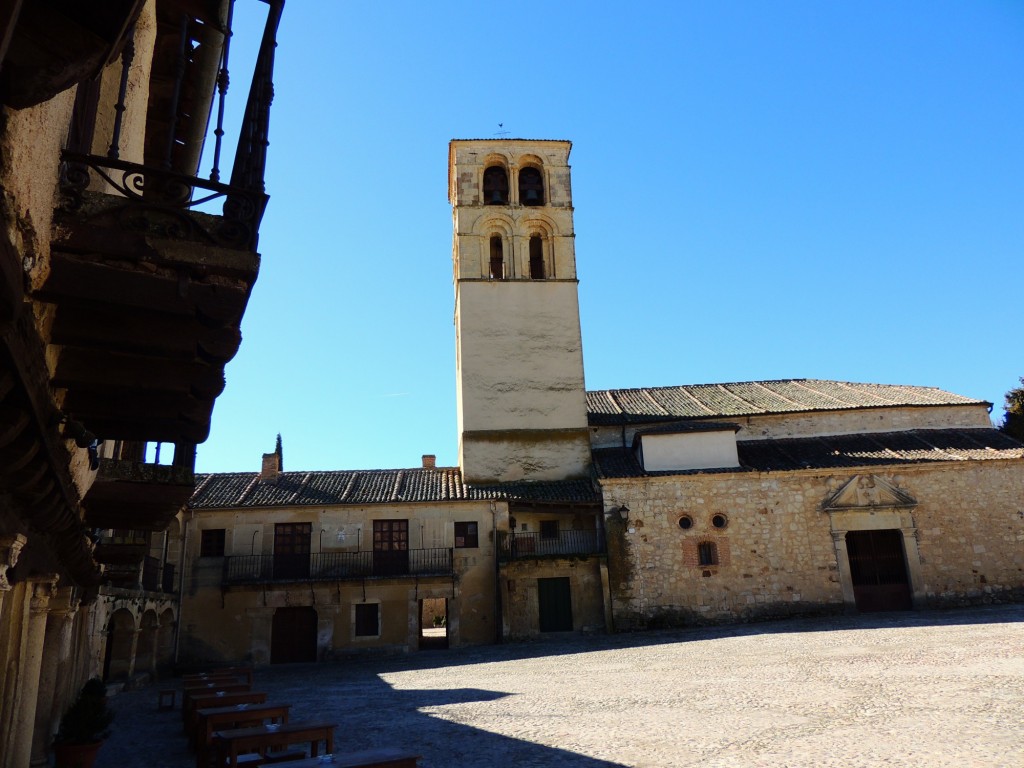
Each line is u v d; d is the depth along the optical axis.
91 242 4.07
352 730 13.09
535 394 38.72
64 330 4.59
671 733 10.70
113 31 3.27
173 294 4.29
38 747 10.43
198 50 9.89
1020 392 45.72
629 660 22.17
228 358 5.01
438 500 33.78
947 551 33.06
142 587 25.91
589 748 10.17
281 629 32.03
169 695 20.94
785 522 33.59
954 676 13.70
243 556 32.22
